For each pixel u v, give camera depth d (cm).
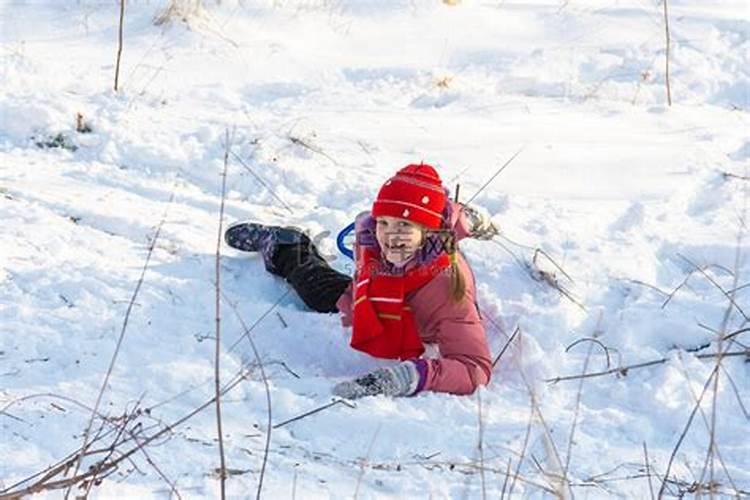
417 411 830
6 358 868
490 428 810
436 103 1506
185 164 1259
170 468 727
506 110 1470
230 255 1081
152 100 1422
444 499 714
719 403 864
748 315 976
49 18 1681
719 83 1590
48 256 1039
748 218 1173
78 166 1254
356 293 925
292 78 1565
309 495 707
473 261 1048
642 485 745
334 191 1218
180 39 1625
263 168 1245
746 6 1883
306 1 1761
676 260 1088
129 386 839
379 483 731
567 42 1708
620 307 1000
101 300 962
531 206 1181
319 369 923
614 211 1181
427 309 911
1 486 691
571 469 760
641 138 1392
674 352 925
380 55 1648
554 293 1007
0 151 1279
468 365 879
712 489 700
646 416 850
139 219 1117
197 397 829
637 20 1775
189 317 960
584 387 888
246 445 768
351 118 1420
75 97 1407
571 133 1399
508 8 1817
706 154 1340
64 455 736
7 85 1418
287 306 1023
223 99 1456
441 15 1762
